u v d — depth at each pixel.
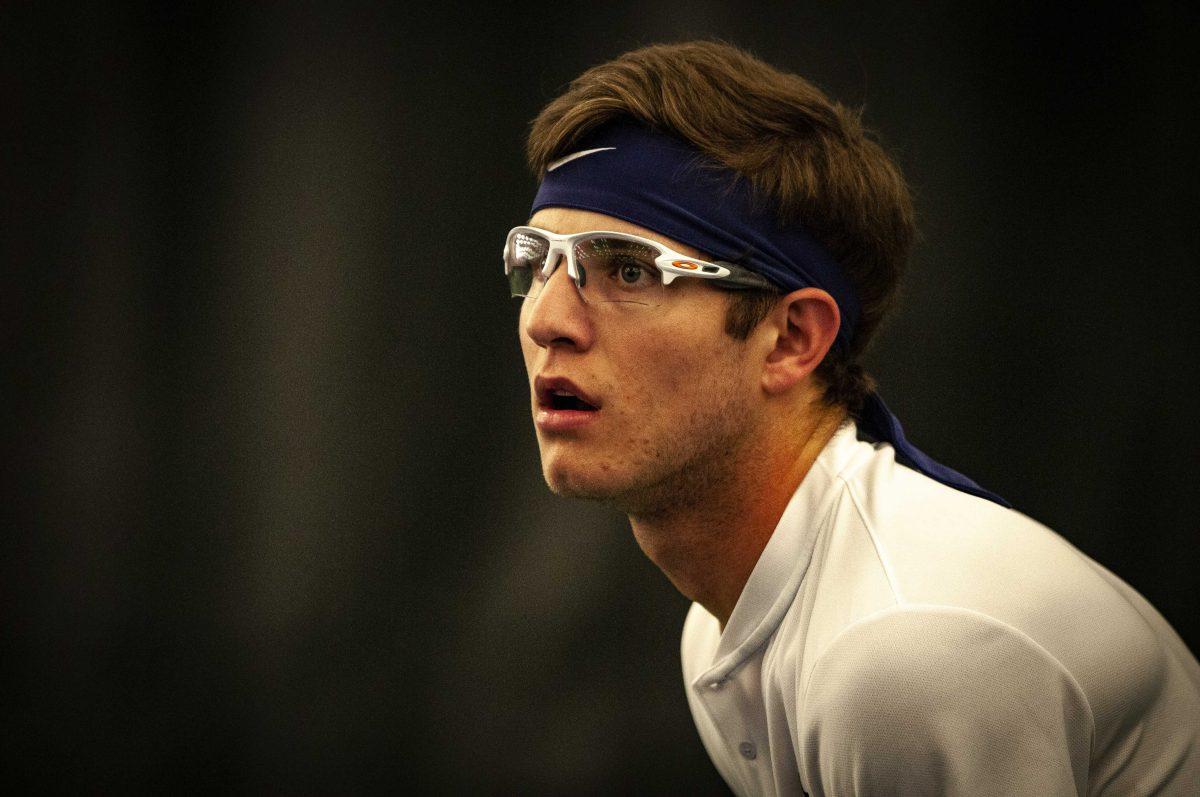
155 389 10.05
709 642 4.48
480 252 9.87
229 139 10.09
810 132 3.75
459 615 9.66
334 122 10.00
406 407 9.87
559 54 9.84
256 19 10.10
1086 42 9.27
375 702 9.67
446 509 9.77
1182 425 9.04
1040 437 9.27
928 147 9.44
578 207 3.60
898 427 4.05
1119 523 9.12
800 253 3.68
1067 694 2.93
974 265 9.38
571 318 3.48
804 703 3.11
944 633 2.88
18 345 10.12
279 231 10.02
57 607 9.93
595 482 3.50
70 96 10.19
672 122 3.58
